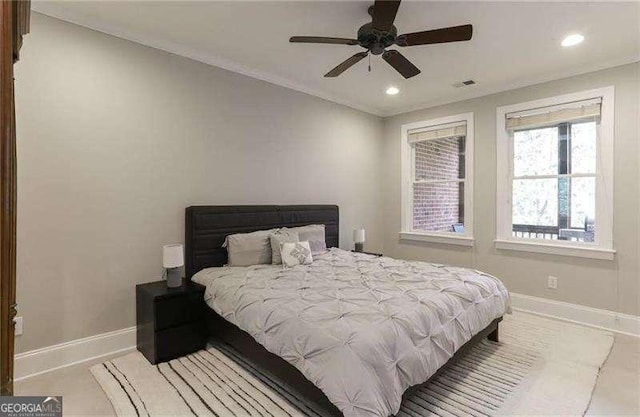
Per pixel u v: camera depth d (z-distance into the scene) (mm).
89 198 2539
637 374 2328
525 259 3736
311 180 4199
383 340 1639
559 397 2055
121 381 2211
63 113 2414
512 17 2432
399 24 2525
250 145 3561
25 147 2268
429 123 4625
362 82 3842
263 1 2293
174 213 3004
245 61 3307
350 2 2303
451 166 4562
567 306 3430
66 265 2441
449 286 2367
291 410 1907
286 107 3895
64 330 2438
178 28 2664
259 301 2176
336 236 4406
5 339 804
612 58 3121
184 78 3051
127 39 2715
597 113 3264
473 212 4168
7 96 789
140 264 2807
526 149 3840
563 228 3617
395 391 1570
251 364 2453
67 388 2131
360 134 4836
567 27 2576
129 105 2730
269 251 3283
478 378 2273
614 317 3152
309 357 1695
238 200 3465
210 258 3146
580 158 3471
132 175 2752
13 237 859
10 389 862
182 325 2582
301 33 2746
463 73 3521
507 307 2809
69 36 2438
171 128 2973
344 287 2355
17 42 1041
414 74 2668
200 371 2350
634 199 3070
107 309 2635
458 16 2422
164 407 1935
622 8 2312
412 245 4840
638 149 3047
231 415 1865
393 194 5098
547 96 3572
